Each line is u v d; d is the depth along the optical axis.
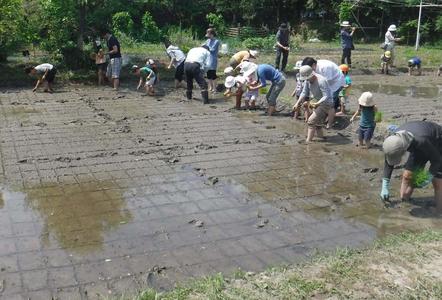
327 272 4.35
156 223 5.56
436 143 5.73
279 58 16.88
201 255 4.84
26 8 14.59
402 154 5.62
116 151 8.18
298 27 35.91
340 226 5.60
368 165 7.86
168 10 36.09
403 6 31.33
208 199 6.30
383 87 16.00
